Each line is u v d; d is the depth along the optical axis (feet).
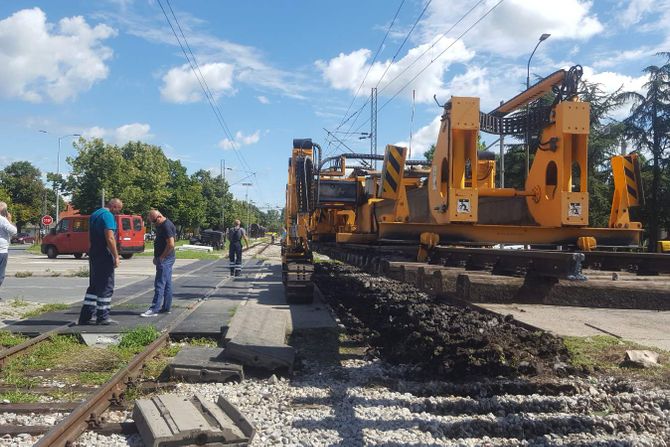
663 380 19.26
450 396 18.22
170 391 18.76
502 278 20.65
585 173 27.02
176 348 24.93
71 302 39.34
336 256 51.90
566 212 26.68
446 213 26.99
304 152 44.01
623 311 35.60
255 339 22.90
